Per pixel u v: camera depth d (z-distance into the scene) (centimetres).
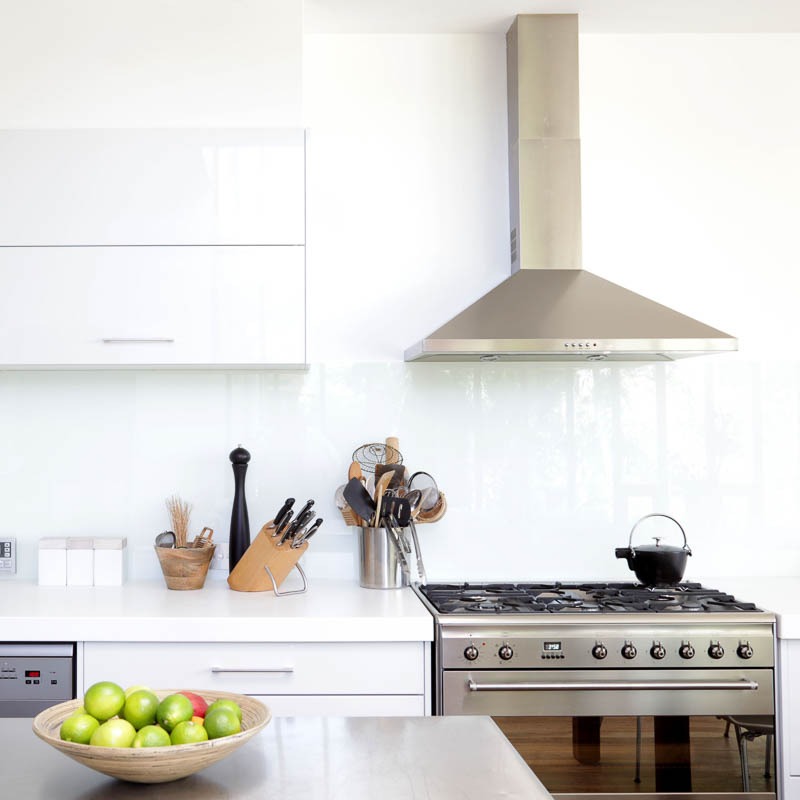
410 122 310
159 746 116
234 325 270
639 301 277
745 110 317
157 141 270
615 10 295
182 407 303
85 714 123
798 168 316
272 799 117
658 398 310
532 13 296
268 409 304
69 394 301
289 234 271
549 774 232
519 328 263
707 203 315
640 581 283
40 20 274
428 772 128
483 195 310
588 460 308
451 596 265
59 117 273
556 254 292
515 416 307
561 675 235
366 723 152
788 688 239
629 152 314
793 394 313
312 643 237
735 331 313
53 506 300
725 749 236
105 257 268
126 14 276
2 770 129
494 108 311
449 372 307
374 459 302
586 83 315
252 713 132
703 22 306
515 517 305
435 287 308
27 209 267
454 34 312
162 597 266
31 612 242
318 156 308
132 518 301
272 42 278
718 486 310
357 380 305
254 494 303
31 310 266
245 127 275
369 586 282
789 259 315
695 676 237
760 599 264
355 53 310
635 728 235
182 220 270
